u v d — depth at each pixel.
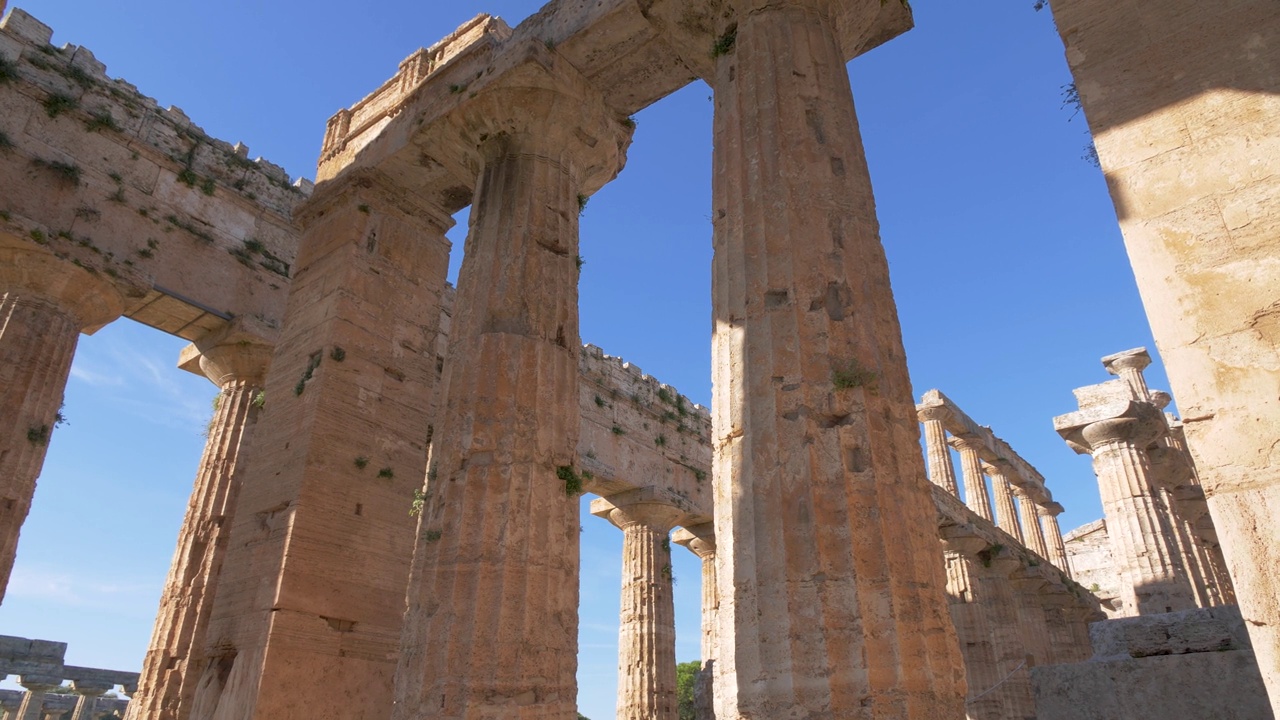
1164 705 9.13
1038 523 35.81
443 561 9.66
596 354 28.02
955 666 6.40
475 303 11.47
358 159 15.29
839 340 7.58
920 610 6.46
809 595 6.48
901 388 7.62
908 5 10.76
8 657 40.53
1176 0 7.38
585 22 12.15
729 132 9.26
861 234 8.29
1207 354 6.05
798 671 6.23
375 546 12.93
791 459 7.06
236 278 19.88
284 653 11.25
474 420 10.36
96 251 17.02
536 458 10.32
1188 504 26.91
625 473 27.36
